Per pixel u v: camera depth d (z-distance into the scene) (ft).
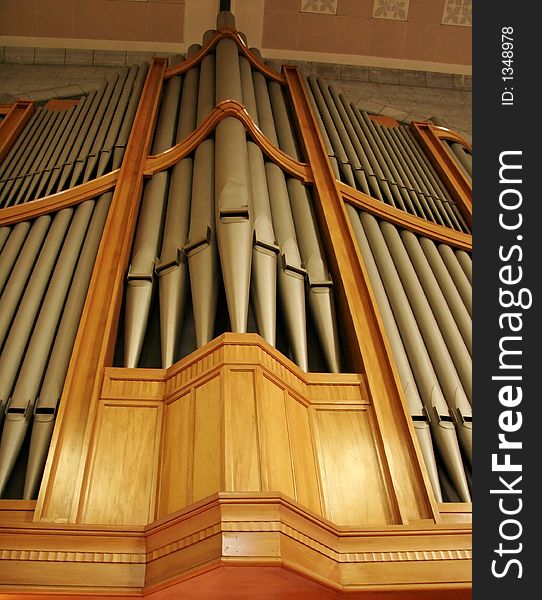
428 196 15.01
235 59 16.47
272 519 6.46
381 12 20.97
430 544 7.24
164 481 7.65
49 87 19.34
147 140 13.99
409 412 8.88
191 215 11.57
